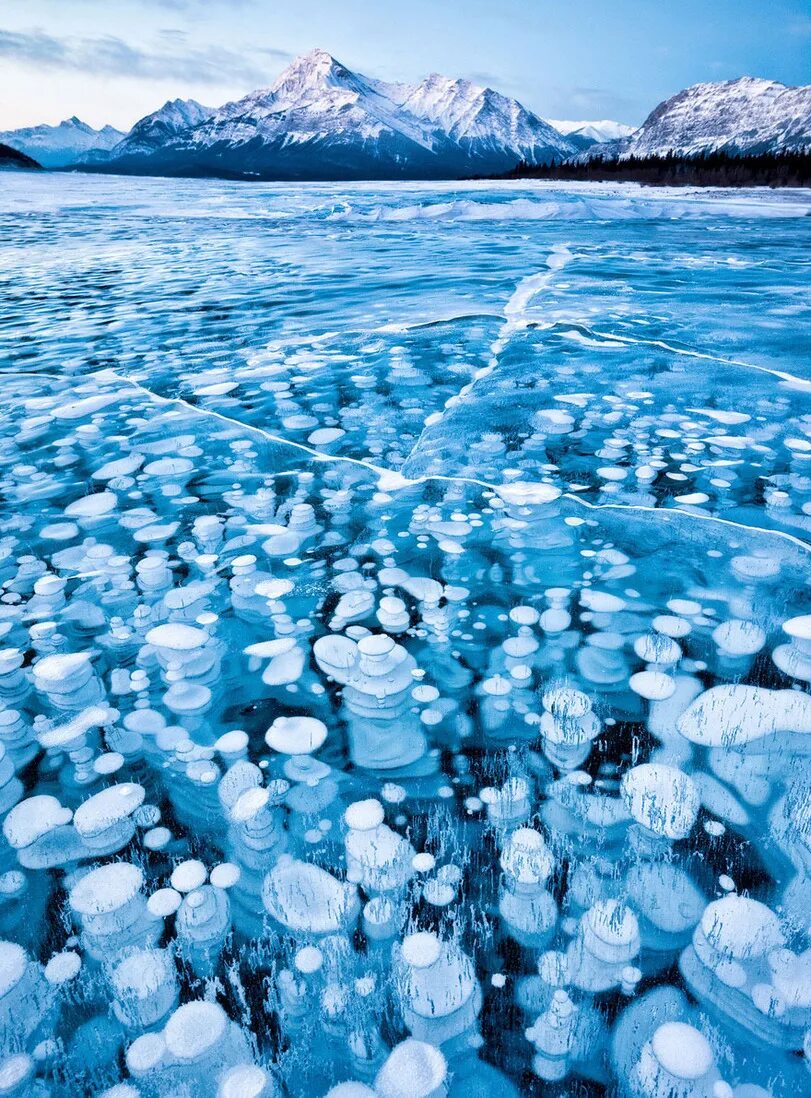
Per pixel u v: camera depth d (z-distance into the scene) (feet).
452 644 7.18
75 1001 4.03
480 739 5.95
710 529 9.23
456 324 19.65
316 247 35.65
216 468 11.34
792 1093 3.48
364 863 4.80
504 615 7.61
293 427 12.88
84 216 52.85
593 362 16.11
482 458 11.50
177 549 9.07
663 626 7.32
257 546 9.13
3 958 4.23
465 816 5.20
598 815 5.14
